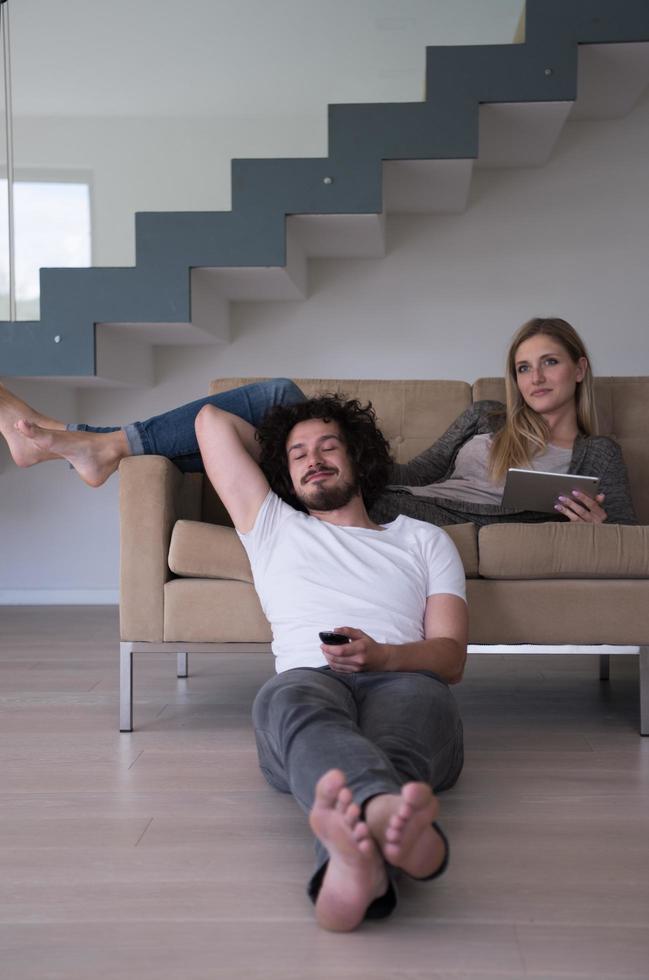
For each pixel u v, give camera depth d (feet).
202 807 5.64
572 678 9.47
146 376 13.64
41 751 6.84
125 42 13.10
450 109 10.72
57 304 11.11
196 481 8.89
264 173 10.95
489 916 4.19
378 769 4.10
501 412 8.98
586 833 5.19
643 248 13.60
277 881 4.58
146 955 3.85
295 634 5.97
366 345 13.92
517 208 13.70
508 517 8.09
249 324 13.96
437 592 6.17
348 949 3.90
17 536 14.35
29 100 14.60
